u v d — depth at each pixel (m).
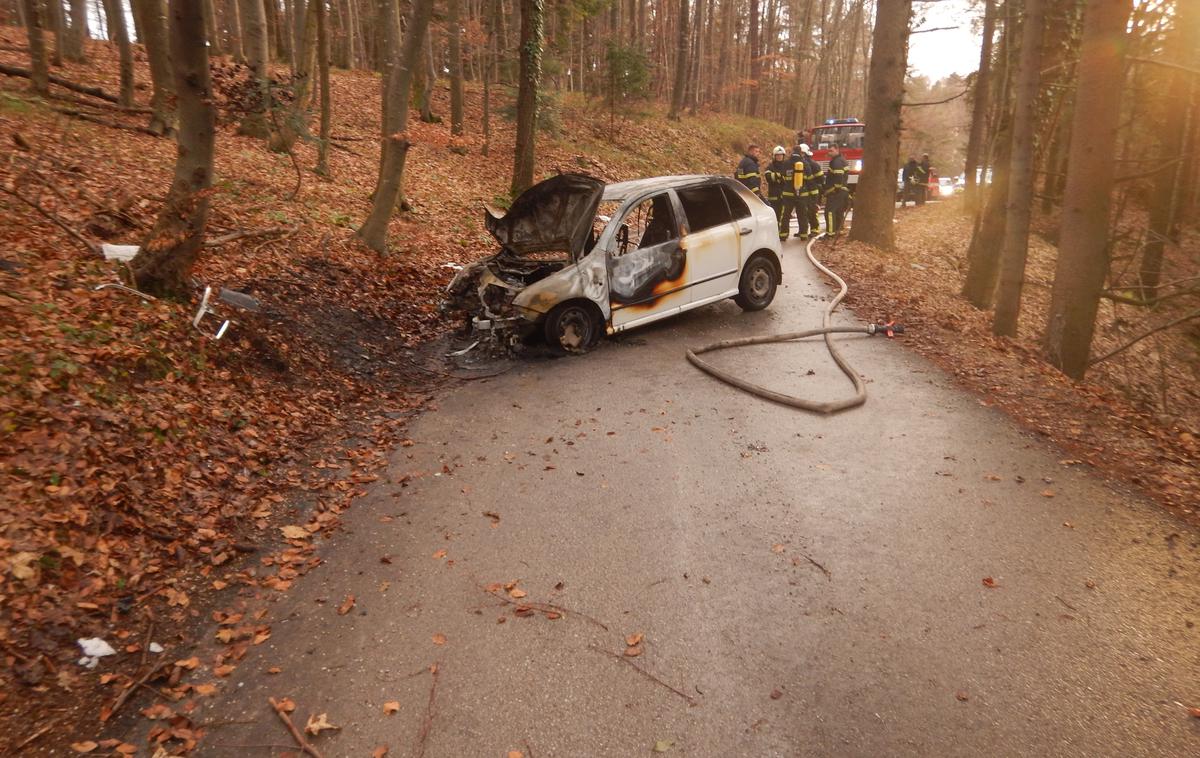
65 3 19.08
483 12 27.27
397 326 9.11
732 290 9.48
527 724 3.08
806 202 16.41
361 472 5.64
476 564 4.33
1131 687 3.24
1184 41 13.32
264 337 7.05
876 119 15.98
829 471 5.43
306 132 9.02
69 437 4.50
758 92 46.84
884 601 3.89
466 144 20.44
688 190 9.24
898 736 2.98
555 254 9.42
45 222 7.31
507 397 7.26
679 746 2.95
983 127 22.20
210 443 5.37
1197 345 15.11
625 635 3.66
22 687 3.13
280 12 29.05
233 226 9.50
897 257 16.08
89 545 3.98
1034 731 3.00
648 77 25.84
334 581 4.17
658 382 7.46
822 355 8.14
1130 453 5.68
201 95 6.25
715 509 4.93
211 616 3.82
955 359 7.96
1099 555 4.28
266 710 3.17
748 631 3.67
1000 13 14.54
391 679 3.36
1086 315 8.66
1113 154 8.30
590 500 5.11
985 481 5.21
